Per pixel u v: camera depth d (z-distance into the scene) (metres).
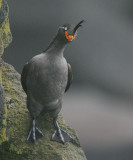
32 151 6.04
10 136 6.12
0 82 5.86
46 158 6.00
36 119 6.53
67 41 5.70
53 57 5.77
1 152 5.95
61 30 5.68
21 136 6.16
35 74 5.80
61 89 5.96
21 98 6.86
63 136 6.40
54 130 6.46
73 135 6.67
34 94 5.97
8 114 6.44
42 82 5.80
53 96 5.96
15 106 6.62
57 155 6.05
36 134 6.24
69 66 6.23
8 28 6.44
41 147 6.11
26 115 6.52
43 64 5.75
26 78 6.02
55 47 5.78
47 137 6.31
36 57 5.87
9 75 7.21
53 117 6.41
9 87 6.96
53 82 5.82
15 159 5.95
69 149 6.29
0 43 6.21
